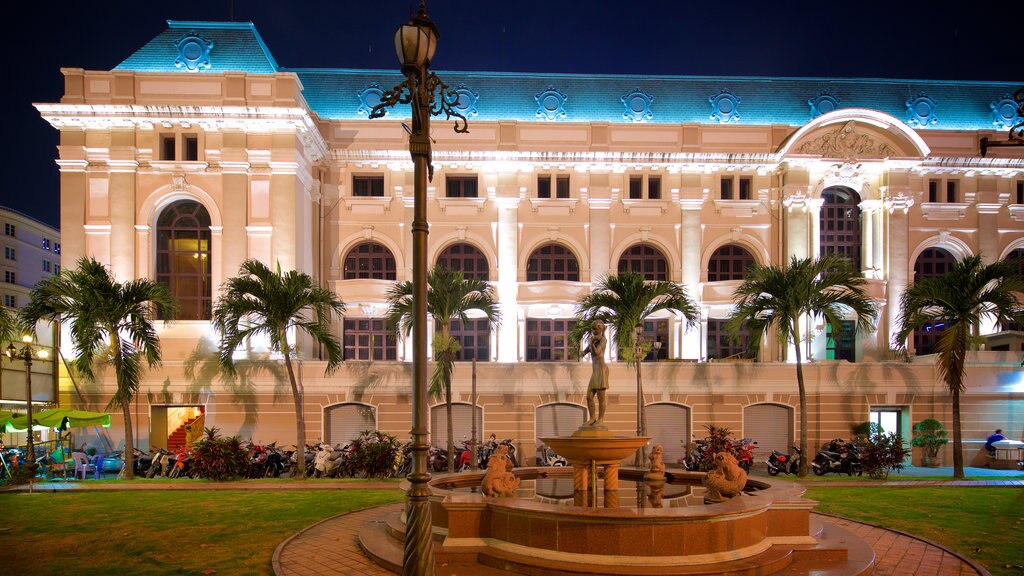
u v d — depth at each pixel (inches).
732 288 1416.1
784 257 1454.2
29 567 460.1
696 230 1466.5
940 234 1501.0
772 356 1423.5
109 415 1101.1
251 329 1004.6
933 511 681.6
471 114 1521.9
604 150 1462.8
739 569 419.2
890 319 1454.2
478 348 1472.7
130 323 1032.2
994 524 616.4
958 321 1026.1
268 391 1200.8
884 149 1461.6
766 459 1235.9
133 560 479.2
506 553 442.3
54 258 2642.7
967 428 1261.1
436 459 1080.8
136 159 1293.1
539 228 1464.1
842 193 1521.9
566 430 1233.4
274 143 1291.8
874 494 809.5
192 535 560.1
